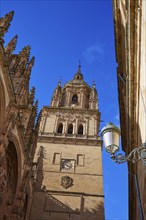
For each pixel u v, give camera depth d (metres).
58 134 54.66
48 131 55.41
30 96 40.31
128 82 18.58
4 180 25.92
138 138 19.33
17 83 32.72
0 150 23.88
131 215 38.00
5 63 25.58
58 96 66.81
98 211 40.03
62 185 43.97
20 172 30.50
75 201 41.38
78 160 49.22
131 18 14.73
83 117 59.34
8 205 27.78
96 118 59.09
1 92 25.22
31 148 36.59
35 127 40.88
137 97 17.41
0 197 25.00
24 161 31.97
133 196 31.52
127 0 15.74
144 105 13.74
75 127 56.94
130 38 15.55
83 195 42.44
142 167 17.66
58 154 50.09
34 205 40.34
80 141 52.72
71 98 67.44
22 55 37.12
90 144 52.41
